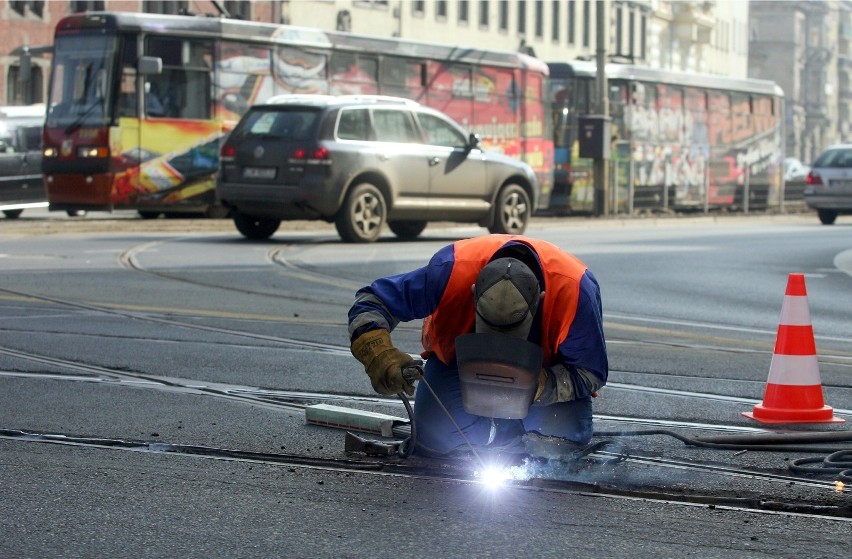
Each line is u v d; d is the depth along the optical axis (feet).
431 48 186.19
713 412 47.70
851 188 211.20
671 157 243.40
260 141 128.57
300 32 172.24
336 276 97.40
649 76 237.04
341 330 68.85
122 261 106.11
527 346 32.40
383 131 132.57
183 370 54.90
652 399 50.11
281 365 56.75
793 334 46.60
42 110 205.26
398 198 133.18
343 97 131.23
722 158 259.39
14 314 72.69
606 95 219.00
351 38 176.96
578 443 35.96
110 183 160.76
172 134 164.14
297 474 35.88
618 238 151.23
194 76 164.96
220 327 69.10
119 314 73.61
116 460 37.68
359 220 130.21
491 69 195.83
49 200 165.68
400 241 135.95
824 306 86.48
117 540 29.43
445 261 34.53
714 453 39.73
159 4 333.62
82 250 116.67
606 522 31.40
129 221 171.32
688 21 600.39
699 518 31.94
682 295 90.79
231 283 91.15
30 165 200.34
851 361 62.59
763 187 274.16
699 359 61.36
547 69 210.18
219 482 34.96
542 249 34.17
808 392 46.39
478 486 34.55
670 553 28.99
